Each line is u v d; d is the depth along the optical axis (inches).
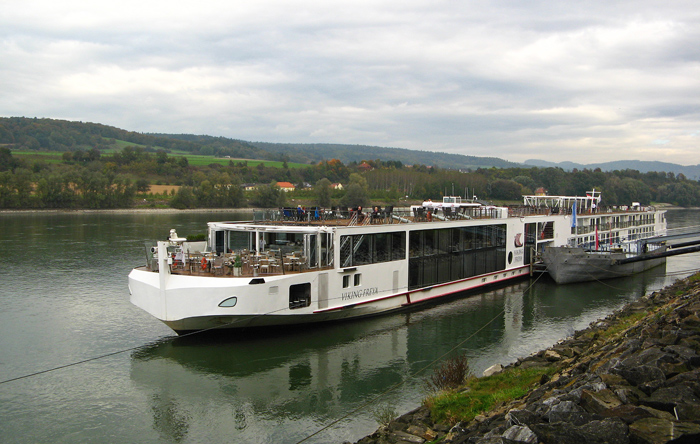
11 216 5157.5
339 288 1268.5
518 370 914.1
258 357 1122.7
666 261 2571.4
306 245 1251.2
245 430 816.9
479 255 1754.4
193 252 1338.6
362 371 1050.1
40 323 1401.3
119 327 1359.5
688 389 492.4
